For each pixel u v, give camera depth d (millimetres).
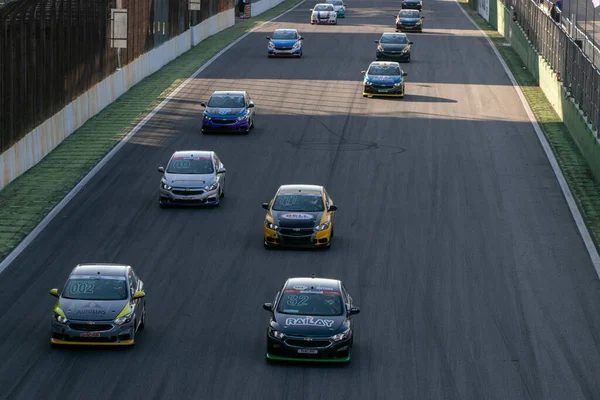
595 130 168250
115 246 127625
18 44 156625
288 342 91375
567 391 87500
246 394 84625
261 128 196625
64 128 183250
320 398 84062
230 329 101062
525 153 178125
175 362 91625
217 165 152875
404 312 106938
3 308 105500
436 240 132625
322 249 128250
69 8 185000
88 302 94875
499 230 137000
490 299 111562
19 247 126062
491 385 88375
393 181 161000
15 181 155750
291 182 160125
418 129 196375
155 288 112812
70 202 146375
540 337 100688
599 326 104188
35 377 87125
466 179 162250
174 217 141250
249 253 126312
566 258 125812
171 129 194250
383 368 91500
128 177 161125
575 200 150625
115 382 86438
